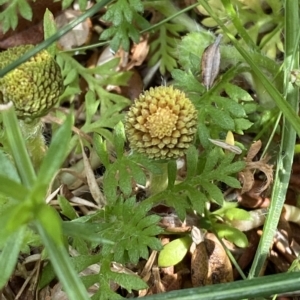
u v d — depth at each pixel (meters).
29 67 0.10
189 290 0.08
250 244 0.12
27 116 0.10
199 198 0.11
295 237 0.12
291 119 0.10
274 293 0.08
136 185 0.12
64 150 0.06
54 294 0.11
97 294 0.10
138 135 0.10
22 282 0.12
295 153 0.12
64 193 0.12
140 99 0.10
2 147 0.12
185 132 0.10
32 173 0.06
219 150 0.11
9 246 0.07
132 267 0.12
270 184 0.12
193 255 0.12
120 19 0.12
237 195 0.12
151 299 0.08
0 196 0.10
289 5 0.12
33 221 0.07
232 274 0.12
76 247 0.10
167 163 0.11
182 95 0.10
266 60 0.12
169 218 0.12
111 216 0.11
